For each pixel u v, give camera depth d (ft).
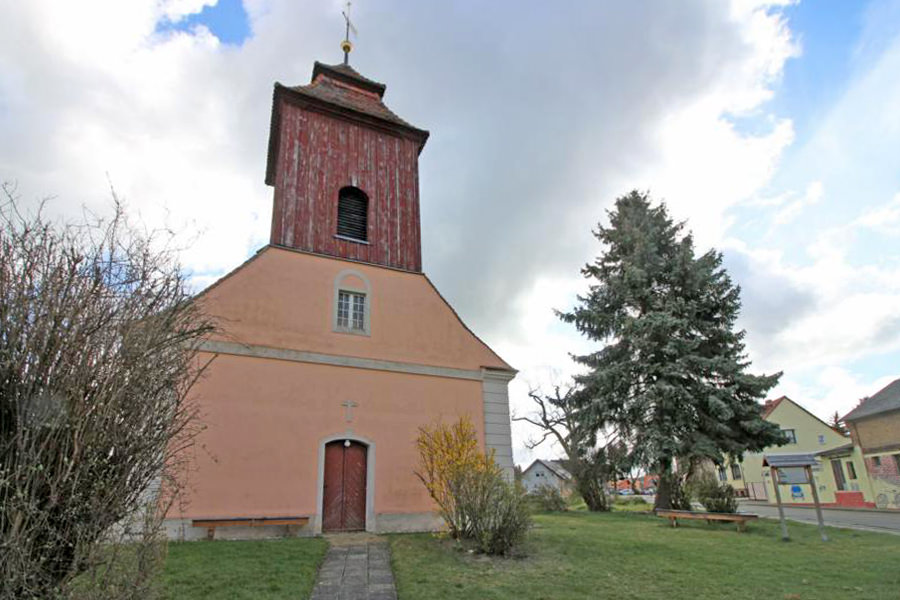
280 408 40.24
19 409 11.74
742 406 65.72
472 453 38.29
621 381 70.23
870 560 33.63
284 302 43.73
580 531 45.27
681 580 27.53
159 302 14.73
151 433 14.10
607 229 84.69
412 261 52.21
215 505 35.94
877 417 107.14
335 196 50.90
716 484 62.69
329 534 39.09
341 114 54.49
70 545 12.06
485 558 31.60
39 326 12.37
